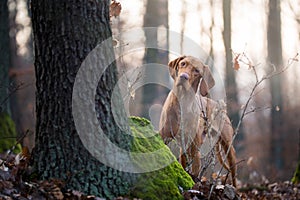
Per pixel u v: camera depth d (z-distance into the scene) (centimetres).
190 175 573
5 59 1012
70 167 478
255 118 2638
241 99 2442
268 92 2623
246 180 1171
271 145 2344
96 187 476
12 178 471
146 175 502
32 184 467
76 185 474
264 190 881
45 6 484
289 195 823
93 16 484
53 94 485
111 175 482
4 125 963
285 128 2369
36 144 497
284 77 2645
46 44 486
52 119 485
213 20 2614
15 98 1655
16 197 447
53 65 484
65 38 480
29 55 2241
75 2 479
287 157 2303
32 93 1955
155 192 494
